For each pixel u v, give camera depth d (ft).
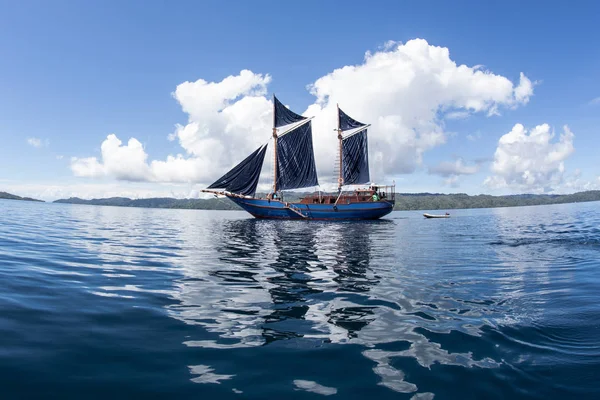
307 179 197.77
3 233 73.72
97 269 38.91
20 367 14.76
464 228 115.96
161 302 25.99
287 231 106.83
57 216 161.17
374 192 193.88
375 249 60.70
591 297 26.58
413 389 13.61
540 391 13.29
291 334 19.65
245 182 194.08
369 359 16.31
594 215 174.40
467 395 13.15
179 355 16.60
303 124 194.49
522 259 47.52
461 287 31.12
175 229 112.57
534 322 21.03
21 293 27.02
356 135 209.77
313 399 12.84
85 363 15.48
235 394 13.17
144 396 12.85
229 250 59.31
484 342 18.08
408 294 28.73
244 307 24.98
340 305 25.52
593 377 14.14
